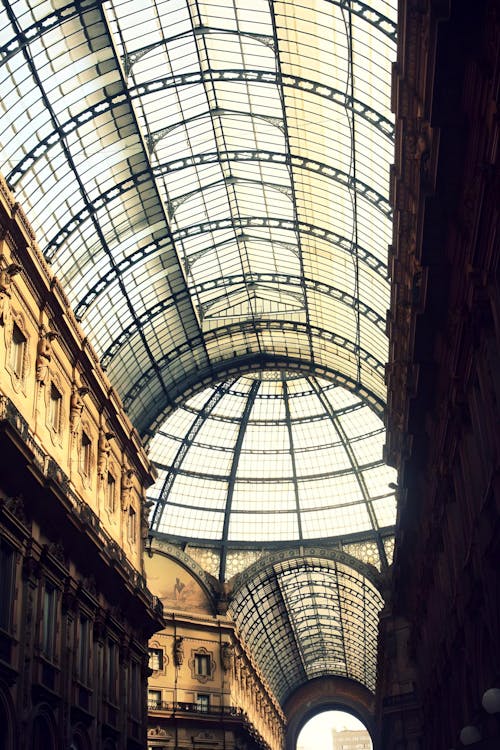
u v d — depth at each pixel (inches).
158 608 1759.4
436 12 757.9
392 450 1717.5
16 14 1259.8
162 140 1681.8
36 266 1179.3
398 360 1445.6
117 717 1454.2
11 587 1031.6
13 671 992.9
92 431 1481.3
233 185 1914.4
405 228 1187.3
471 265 855.7
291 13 1376.7
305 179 1798.7
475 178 820.6
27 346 1162.0
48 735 1120.2
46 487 1129.4
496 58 706.2
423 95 891.4
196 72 1540.4
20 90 1366.9
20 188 1504.7
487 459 921.5
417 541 1763.0
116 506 1612.9
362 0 1261.1
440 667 1485.0
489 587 918.4
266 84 1569.9
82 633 1326.3
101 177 1665.8
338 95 1496.1
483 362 890.1
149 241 1929.1
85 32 1359.5
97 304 1963.6
